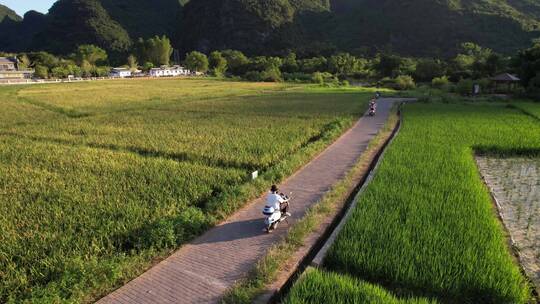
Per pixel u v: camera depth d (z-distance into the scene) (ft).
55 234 30.71
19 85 241.14
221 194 39.86
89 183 43.68
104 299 23.89
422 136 68.85
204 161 55.16
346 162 55.93
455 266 24.89
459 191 38.86
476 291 23.26
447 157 52.85
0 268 26.68
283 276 25.82
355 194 42.16
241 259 28.43
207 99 156.25
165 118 98.63
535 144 61.87
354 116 101.55
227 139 69.10
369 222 31.40
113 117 101.40
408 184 41.11
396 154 54.49
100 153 58.59
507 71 216.33
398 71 308.19
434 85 241.35
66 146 64.69
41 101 144.66
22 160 54.75
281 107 122.21
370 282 25.07
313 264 26.81
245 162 53.21
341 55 390.01
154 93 184.75
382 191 38.78
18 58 373.20
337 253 26.84
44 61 368.27
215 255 29.09
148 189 41.16
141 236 30.73
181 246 30.76
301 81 322.75
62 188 42.16
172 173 47.19
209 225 34.19
